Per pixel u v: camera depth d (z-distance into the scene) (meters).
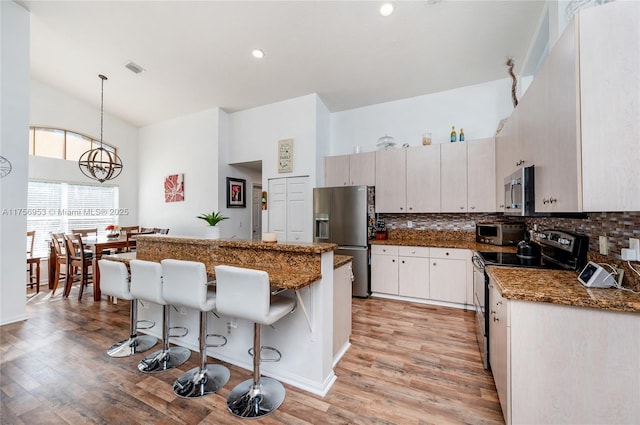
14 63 2.99
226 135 5.19
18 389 1.89
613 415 1.23
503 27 2.83
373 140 4.59
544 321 1.32
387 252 3.84
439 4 2.62
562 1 2.06
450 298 3.47
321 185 4.50
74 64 4.14
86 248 4.32
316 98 4.34
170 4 2.88
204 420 1.62
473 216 3.88
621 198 1.18
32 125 4.68
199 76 4.14
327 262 1.97
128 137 6.00
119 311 3.40
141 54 3.75
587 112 1.21
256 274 1.62
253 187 5.86
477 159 3.55
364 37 3.12
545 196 1.61
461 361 2.24
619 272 1.42
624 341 1.21
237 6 2.84
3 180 2.94
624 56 1.17
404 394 1.84
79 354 2.37
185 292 1.91
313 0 2.70
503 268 1.91
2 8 2.90
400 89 4.11
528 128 1.94
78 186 5.27
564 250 1.90
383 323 3.00
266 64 3.74
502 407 1.59
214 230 2.51
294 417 1.64
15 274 3.03
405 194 3.97
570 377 1.29
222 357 2.31
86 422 1.60
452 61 3.43
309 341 1.92
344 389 1.90
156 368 2.13
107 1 2.91
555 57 1.47
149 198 5.96
